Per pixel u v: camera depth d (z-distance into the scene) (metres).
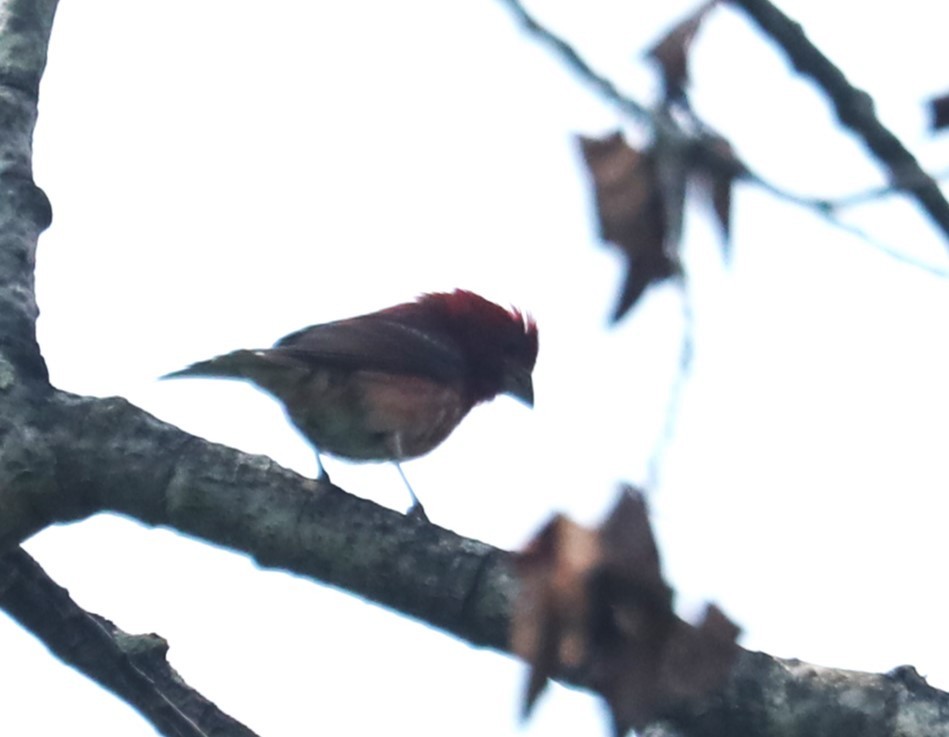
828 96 5.70
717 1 4.98
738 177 4.80
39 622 10.55
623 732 4.43
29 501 8.83
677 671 4.49
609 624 4.47
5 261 10.05
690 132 4.80
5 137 10.77
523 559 4.52
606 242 4.69
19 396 9.06
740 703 7.81
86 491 8.80
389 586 8.36
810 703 7.84
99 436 8.85
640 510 4.48
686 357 4.66
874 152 5.65
